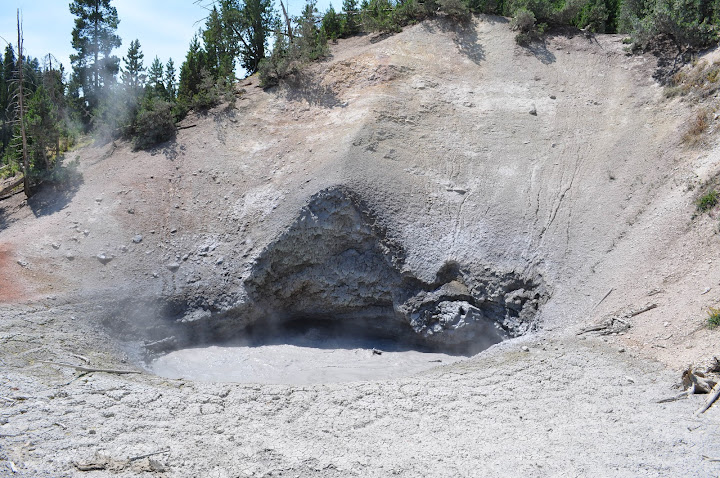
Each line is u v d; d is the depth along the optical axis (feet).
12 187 74.13
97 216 64.85
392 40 83.15
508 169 65.16
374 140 66.49
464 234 59.52
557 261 56.85
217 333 58.39
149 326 57.31
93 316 55.52
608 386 41.83
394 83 75.25
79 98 89.56
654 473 30.89
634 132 66.49
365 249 60.08
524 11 80.28
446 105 72.69
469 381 44.57
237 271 58.95
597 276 55.06
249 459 33.83
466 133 69.21
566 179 63.46
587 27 84.53
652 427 35.65
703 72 67.97
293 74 80.38
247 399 42.37
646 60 75.25
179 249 61.72
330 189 60.18
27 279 57.88
